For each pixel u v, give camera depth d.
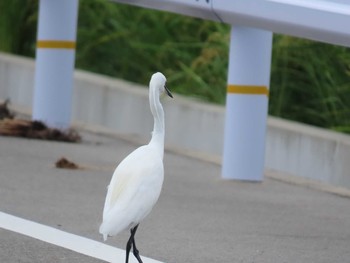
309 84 18.17
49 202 12.44
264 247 11.08
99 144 16.81
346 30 11.55
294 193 14.27
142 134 18.02
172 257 10.46
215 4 13.04
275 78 18.27
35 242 10.63
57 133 16.64
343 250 11.16
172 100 17.83
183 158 16.44
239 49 14.34
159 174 9.45
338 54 17.86
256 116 14.50
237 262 10.41
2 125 16.67
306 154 15.68
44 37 16.66
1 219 11.47
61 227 11.31
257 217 12.52
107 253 10.43
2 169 14.11
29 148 15.77
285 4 12.14
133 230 9.59
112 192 9.11
